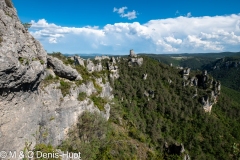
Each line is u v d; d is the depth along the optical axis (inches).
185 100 4475.9
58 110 1144.2
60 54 1828.2
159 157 1889.8
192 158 3139.8
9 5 856.9
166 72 5216.5
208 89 4813.0
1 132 758.5
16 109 819.4
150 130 3095.5
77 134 1306.6
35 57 927.7
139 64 5068.9
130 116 2928.2
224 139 3700.8
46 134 1050.1
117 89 3789.4
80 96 1395.2
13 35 768.3
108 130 1648.6
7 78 706.2
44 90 1064.2
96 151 1369.3
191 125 3848.4
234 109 4773.6
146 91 4205.2
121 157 1461.6
